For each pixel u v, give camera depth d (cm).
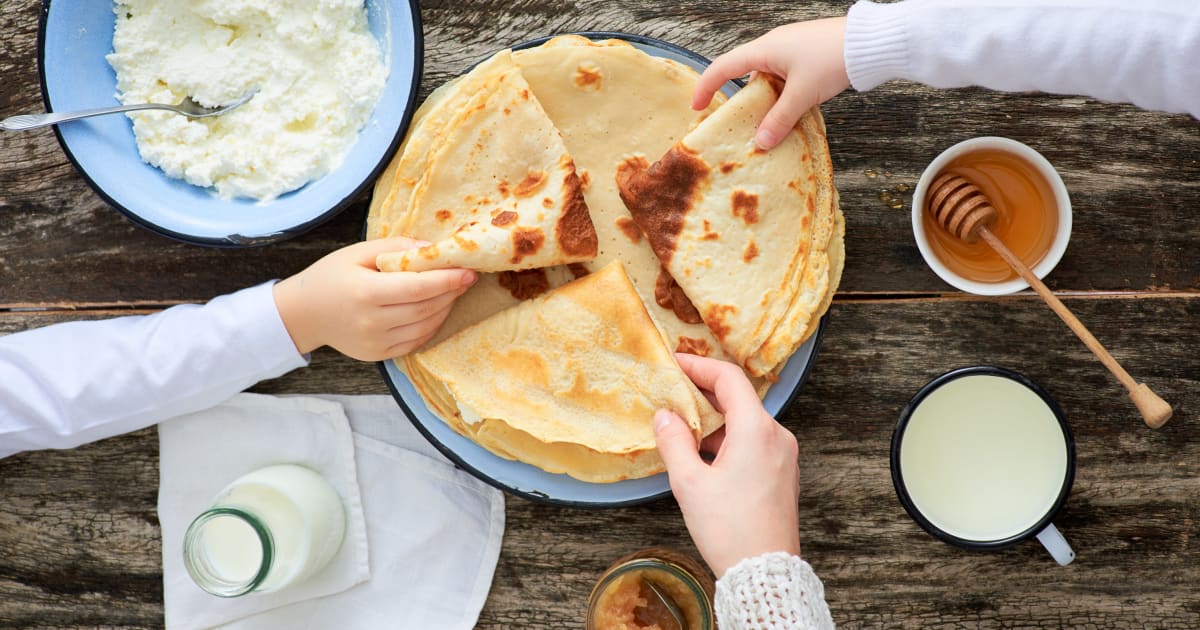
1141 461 69
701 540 59
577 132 66
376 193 66
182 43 66
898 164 69
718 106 65
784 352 63
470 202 64
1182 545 69
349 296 63
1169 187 69
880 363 69
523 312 65
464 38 69
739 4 69
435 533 70
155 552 70
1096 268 69
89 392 66
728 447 60
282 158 66
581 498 65
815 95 63
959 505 68
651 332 63
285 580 66
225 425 70
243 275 70
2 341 67
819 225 64
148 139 65
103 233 70
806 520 70
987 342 69
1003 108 69
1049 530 65
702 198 64
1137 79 60
